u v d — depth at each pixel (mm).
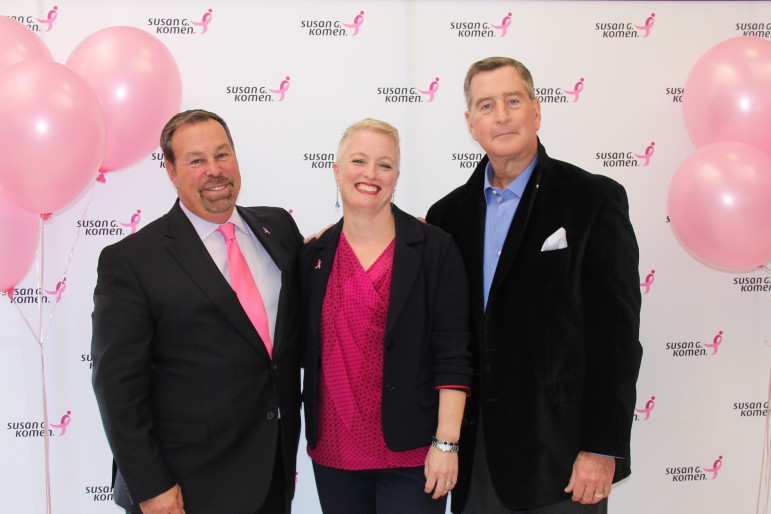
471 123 1771
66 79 1721
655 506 2570
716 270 2527
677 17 2447
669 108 2473
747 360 2559
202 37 2354
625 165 2479
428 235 1681
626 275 1620
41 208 1809
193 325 1583
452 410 1600
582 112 2455
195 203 1650
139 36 2039
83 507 2428
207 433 1592
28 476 2412
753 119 1957
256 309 1663
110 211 2396
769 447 2516
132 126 2002
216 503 1610
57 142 1673
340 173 1638
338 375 1639
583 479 1625
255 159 2398
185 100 2369
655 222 2506
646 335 2533
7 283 1989
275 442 1657
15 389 2393
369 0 2375
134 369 1541
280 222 1900
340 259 1672
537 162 1735
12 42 1928
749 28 2471
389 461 1636
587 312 1647
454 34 2402
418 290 1626
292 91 2387
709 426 2562
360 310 1619
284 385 1692
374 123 1635
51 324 2391
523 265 1685
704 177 1891
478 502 1834
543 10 2416
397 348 1604
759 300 2545
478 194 1829
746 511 2584
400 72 2400
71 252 2281
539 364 1660
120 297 1551
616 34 2439
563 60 2434
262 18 2359
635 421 2547
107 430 1537
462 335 1627
